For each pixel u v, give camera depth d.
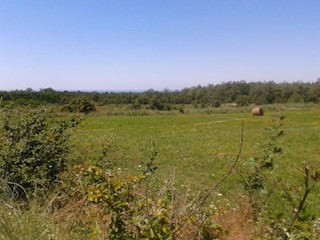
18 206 4.09
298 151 16.62
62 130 7.20
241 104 101.50
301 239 2.67
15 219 3.68
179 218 3.01
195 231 3.08
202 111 77.75
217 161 14.32
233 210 5.29
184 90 114.69
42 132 6.81
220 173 11.60
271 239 2.96
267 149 4.77
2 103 7.20
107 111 71.38
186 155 16.23
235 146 19.61
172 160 14.66
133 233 2.88
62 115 7.68
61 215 4.16
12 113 6.96
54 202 4.84
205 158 15.21
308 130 28.50
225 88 110.81
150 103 86.31
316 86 100.81
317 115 54.56
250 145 19.92
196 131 32.50
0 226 3.47
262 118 52.38
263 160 4.61
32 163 6.27
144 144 20.69
